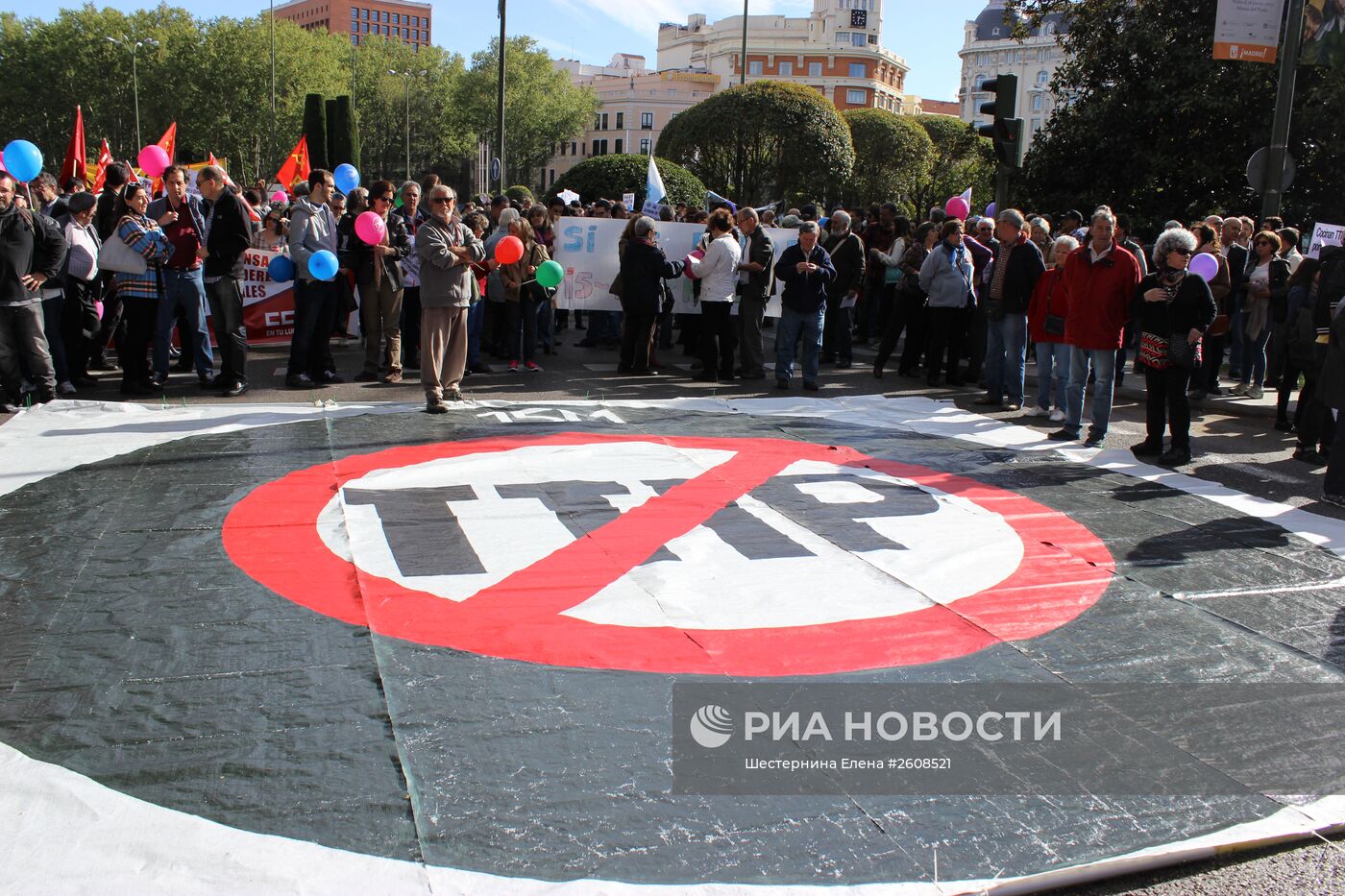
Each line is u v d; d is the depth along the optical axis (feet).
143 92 234.17
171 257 31.24
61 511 19.74
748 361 38.63
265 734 11.69
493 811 10.33
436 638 14.37
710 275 37.06
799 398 35.19
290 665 13.43
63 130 242.78
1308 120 56.18
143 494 20.99
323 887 9.12
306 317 33.40
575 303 43.60
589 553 18.04
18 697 12.40
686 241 43.21
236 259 31.50
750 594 16.40
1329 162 58.18
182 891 9.04
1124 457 27.94
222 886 9.10
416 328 37.78
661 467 24.31
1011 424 31.81
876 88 339.77
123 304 31.07
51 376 29.27
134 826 9.91
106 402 29.12
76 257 31.58
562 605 15.67
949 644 14.84
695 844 9.91
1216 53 38.45
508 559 17.62
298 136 234.17
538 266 37.04
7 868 9.25
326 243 33.22
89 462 23.32
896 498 22.52
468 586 16.37
